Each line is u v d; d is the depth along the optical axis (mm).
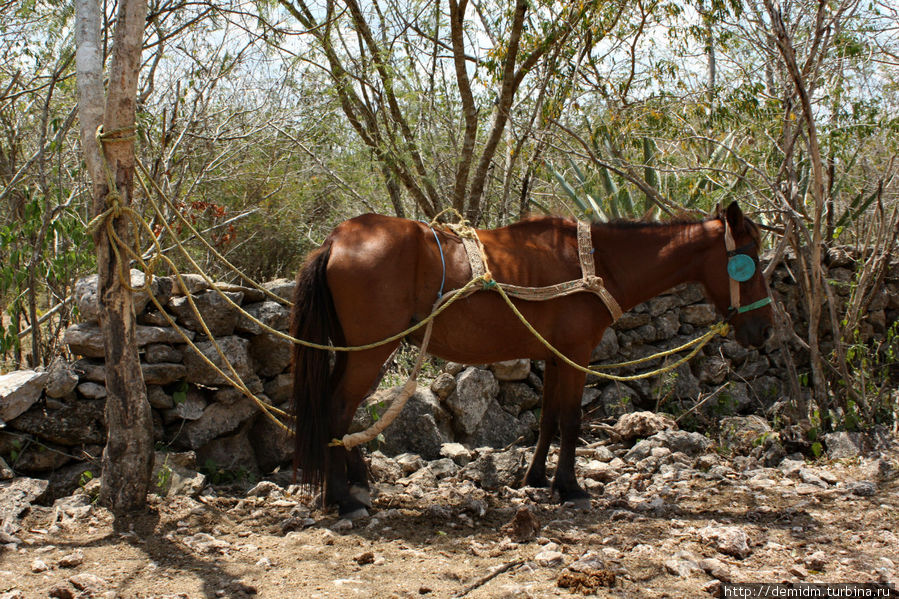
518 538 3701
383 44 7160
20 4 6414
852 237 7949
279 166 10773
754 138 6879
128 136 3691
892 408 5953
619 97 7172
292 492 4402
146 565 3246
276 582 3117
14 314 5176
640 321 6359
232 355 4691
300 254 11688
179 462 4348
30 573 3115
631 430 5609
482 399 5664
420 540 3697
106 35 5543
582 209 7734
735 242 4445
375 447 5188
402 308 3912
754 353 6816
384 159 6977
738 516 4141
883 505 4285
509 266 4152
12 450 4055
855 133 6750
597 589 3076
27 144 6922
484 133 8266
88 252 5375
